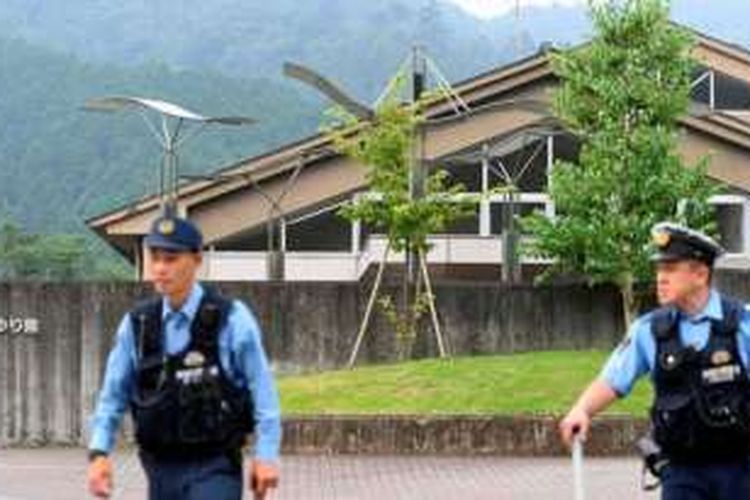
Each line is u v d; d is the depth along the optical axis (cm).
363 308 3117
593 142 3092
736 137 3834
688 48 3109
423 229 3075
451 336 3128
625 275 3053
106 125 8469
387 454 2441
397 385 2614
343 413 2466
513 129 3841
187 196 3894
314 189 3931
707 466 803
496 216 3969
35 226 8044
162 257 791
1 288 3014
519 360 2795
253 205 3934
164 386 787
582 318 3155
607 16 3091
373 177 3095
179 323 794
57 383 3016
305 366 3109
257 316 3109
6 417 3014
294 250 4003
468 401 2506
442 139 3831
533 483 2045
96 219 3781
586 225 3058
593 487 1978
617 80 3073
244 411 799
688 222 3041
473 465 2288
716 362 795
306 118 8562
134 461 2380
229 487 792
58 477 2209
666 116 3083
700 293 805
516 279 3425
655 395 813
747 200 3866
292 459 2389
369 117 3088
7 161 8712
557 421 2416
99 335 3016
